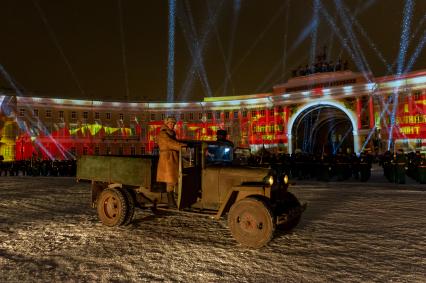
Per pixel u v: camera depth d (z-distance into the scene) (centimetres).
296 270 459
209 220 820
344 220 792
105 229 726
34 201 1208
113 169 777
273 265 481
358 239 616
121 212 734
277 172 663
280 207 659
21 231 713
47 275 450
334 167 2056
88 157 828
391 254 525
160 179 687
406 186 1616
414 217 816
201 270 463
